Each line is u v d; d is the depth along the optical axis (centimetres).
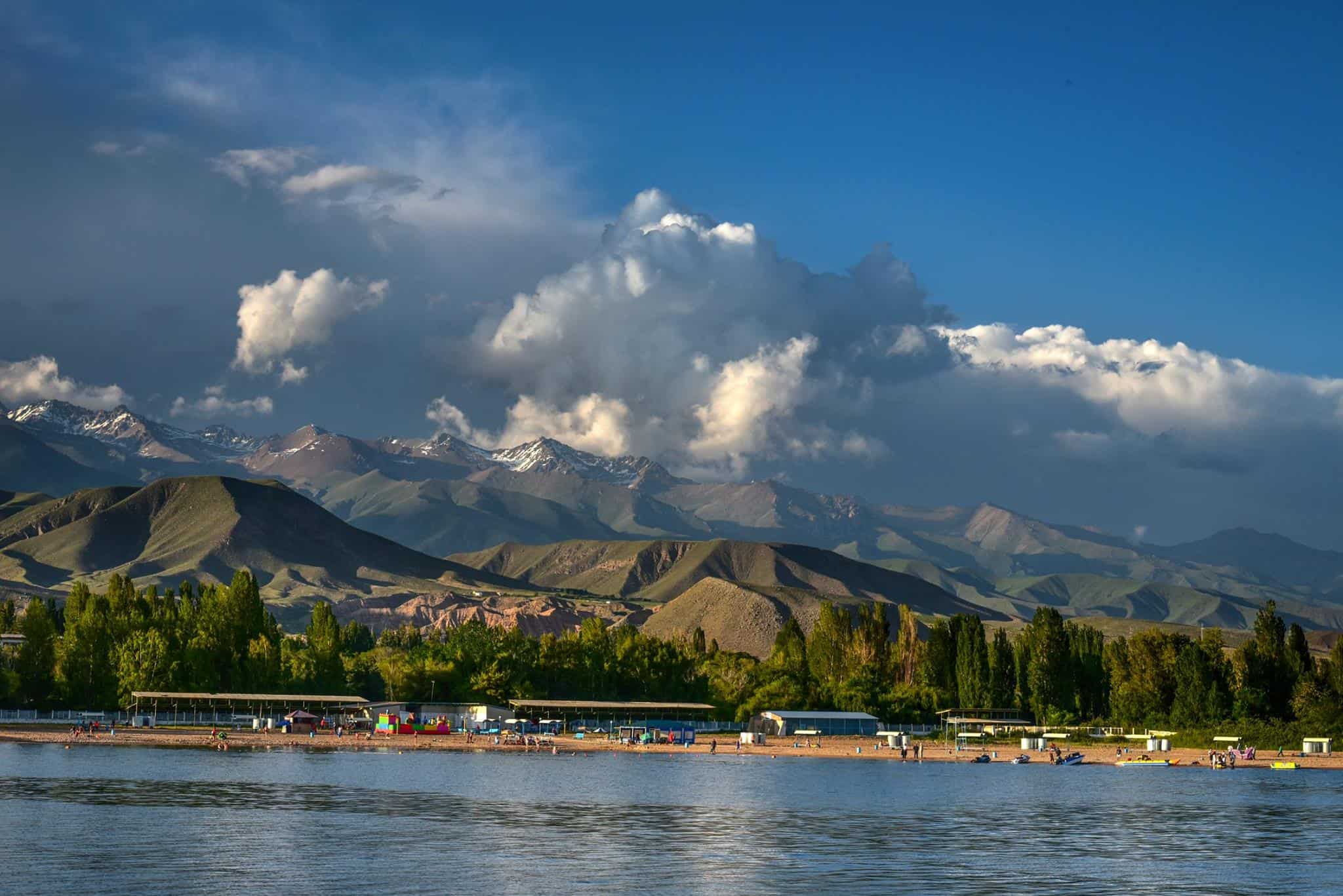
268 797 15650
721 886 9956
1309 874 10725
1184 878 10494
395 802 15438
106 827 12625
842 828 13538
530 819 13875
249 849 11400
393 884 9875
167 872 10200
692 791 17538
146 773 18488
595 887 9838
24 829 12425
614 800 16062
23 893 9319
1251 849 12100
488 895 9481
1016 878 10412
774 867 10844
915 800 16738
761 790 17850
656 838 12550
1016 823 14175
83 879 9844
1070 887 10062
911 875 10519
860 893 9744
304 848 11506
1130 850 12012
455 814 14250
